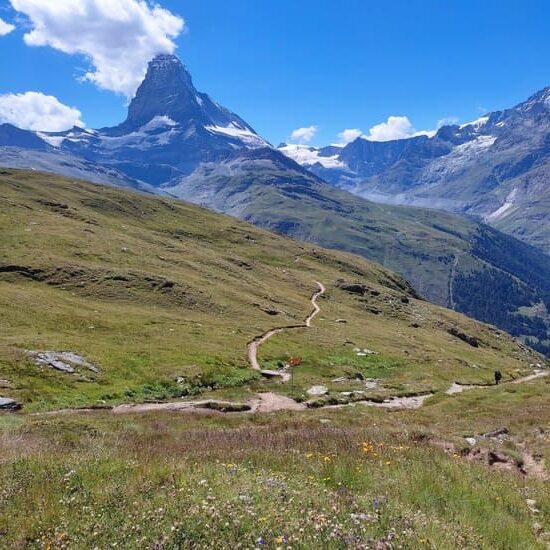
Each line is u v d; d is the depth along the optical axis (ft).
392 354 275.18
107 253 325.42
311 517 31.91
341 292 478.59
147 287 287.28
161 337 212.43
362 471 45.75
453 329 480.23
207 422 104.94
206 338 227.40
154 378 159.33
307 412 128.77
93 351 168.86
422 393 190.90
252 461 48.37
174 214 608.19
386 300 502.38
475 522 38.40
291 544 28.17
